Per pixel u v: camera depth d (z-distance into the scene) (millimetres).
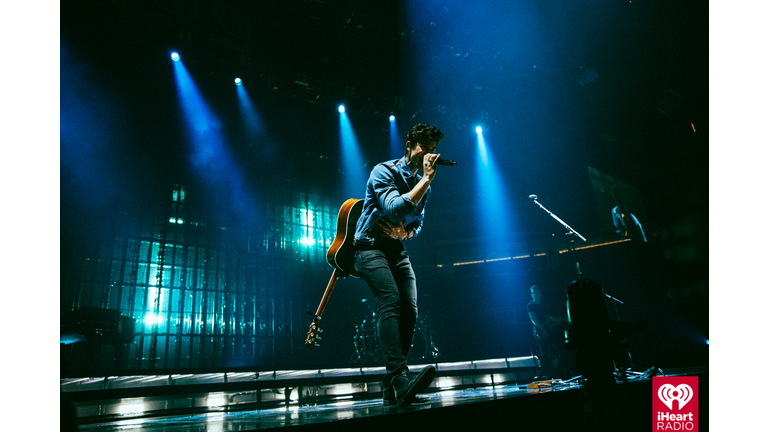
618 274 8750
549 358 5391
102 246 7227
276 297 9023
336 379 4340
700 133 7426
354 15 7727
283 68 8289
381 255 1762
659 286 8344
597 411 1207
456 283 9383
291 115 9078
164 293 7742
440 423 947
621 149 9055
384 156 10047
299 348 8914
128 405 3893
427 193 1875
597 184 9805
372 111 9352
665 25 6363
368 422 855
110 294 7156
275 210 9508
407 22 8008
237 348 8281
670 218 8320
